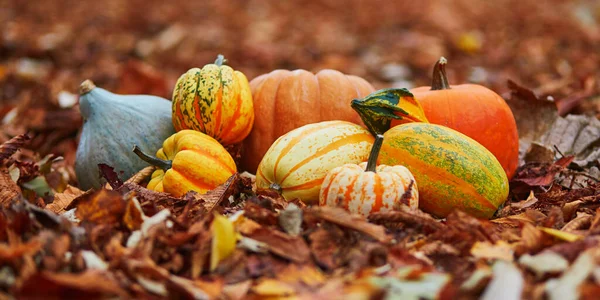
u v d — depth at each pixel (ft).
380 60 9.75
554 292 3.77
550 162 4.94
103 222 4.11
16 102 6.99
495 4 16.28
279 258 4.00
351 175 4.28
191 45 11.09
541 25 13.29
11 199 4.52
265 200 4.24
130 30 12.53
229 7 15.35
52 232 3.96
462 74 8.58
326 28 13.14
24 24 12.21
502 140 4.71
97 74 8.63
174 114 4.77
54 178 4.99
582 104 5.88
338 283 3.83
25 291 3.74
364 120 4.62
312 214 4.11
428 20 13.53
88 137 4.86
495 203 4.42
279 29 12.89
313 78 4.88
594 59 9.48
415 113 4.60
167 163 4.59
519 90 5.34
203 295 3.81
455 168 4.40
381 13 14.67
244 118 4.75
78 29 12.32
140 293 3.81
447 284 3.77
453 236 4.10
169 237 4.01
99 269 3.87
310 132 4.53
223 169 4.59
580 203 4.45
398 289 3.78
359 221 4.07
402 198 4.26
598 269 3.82
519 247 4.04
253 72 9.13
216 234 3.96
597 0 16.10
